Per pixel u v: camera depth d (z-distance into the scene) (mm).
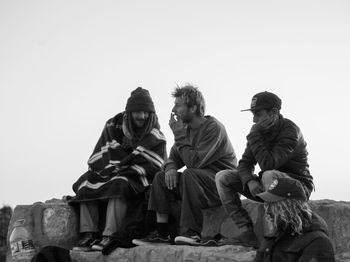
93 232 7570
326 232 5414
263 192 5777
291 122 6102
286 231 5379
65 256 7172
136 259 6805
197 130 6945
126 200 7383
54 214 7660
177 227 7164
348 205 6266
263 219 6438
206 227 6723
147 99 7594
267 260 5391
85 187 7551
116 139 7648
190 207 6723
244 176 6129
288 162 6000
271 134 6086
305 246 5297
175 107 6992
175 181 6914
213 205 6703
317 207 6285
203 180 6715
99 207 7629
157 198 7031
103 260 7094
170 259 6516
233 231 6645
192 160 6887
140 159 7477
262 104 6121
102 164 7633
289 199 5359
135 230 7215
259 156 6000
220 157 6871
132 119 7602
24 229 7648
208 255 6234
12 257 7582
